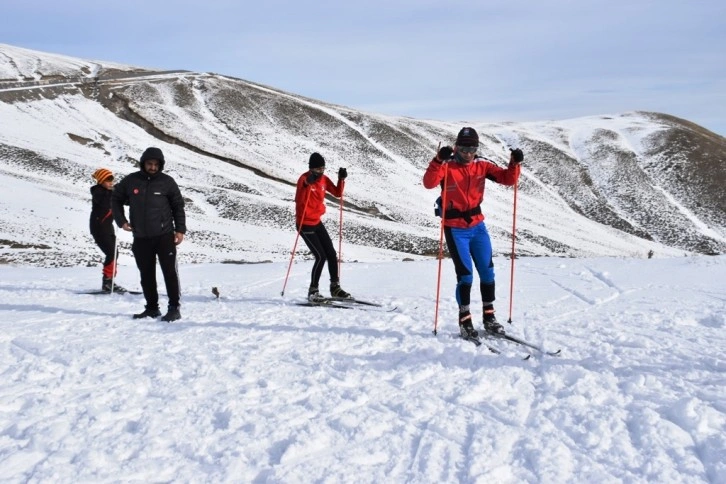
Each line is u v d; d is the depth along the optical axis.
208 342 5.64
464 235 5.60
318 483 2.85
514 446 3.23
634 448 3.17
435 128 105.06
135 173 6.79
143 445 3.27
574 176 90.69
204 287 10.01
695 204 81.06
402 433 3.42
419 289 9.09
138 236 6.80
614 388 4.06
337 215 48.62
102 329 6.38
